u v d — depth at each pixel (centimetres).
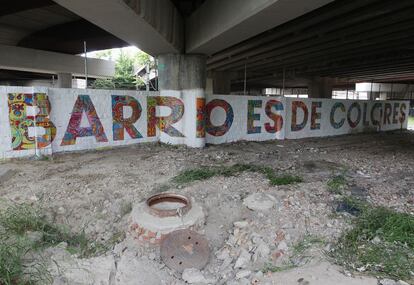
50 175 786
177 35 1150
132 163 924
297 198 638
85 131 1074
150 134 1244
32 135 962
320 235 495
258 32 899
